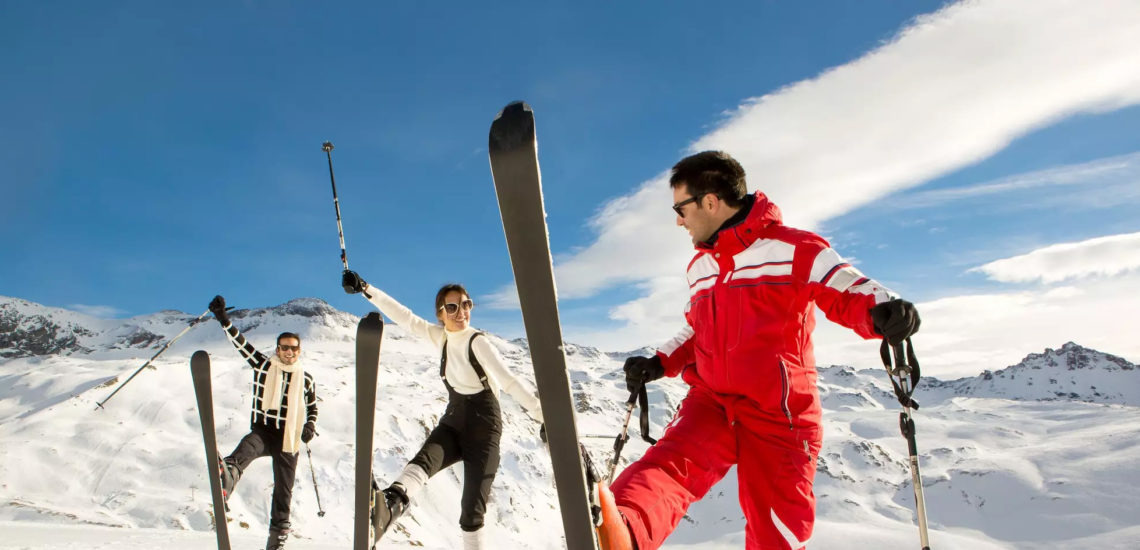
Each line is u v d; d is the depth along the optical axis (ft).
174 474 228.63
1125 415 634.43
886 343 6.17
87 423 262.06
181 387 319.06
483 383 10.55
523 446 435.53
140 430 264.31
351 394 385.70
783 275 6.67
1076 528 369.71
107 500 206.59
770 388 6.52
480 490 10.07
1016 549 358.84
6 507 119.44
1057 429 627.05
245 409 294.05
